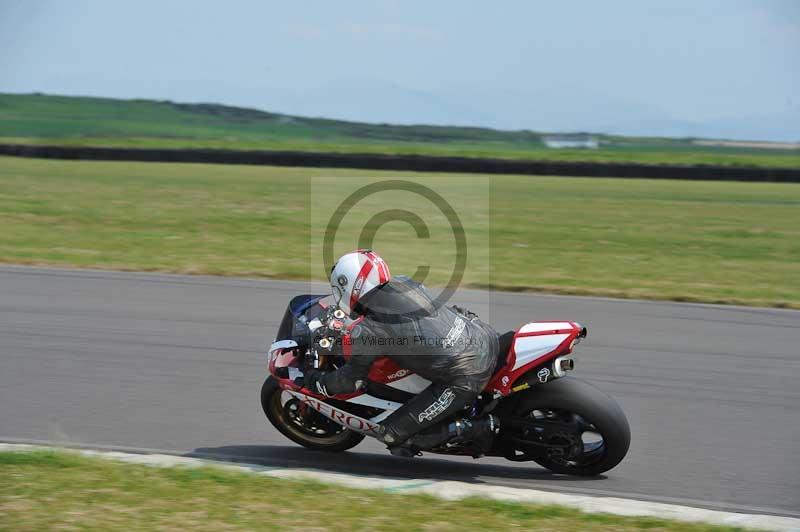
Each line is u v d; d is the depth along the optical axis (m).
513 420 13.45
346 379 13.06
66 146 85.50
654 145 167.88
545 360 13.04
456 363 12.68
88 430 15.01
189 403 16.61
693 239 42.16
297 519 10.45
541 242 40.22
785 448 15.09
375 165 81.81
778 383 19.02
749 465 14.23
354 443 14.44
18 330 21.52
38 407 16.12
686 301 27.44
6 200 48.59
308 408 14.41
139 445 14.41
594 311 25.55
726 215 52.56
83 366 18.77
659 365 20.19
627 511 11.55
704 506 12.52
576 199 60.66
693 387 18.59
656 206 56.78
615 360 20.52
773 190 71.00
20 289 26.12
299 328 14.13
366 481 12.58
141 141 107.88
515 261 34.62
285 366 13.85
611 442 13.10
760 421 16.50
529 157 101.44
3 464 12.15
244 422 15.73
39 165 76.75
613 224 47.22
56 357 19.38
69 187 57.34
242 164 84.31
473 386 12.80
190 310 24.14
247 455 14.17
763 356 21.16
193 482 11.75
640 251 37.94
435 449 13.30
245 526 10.15
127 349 20.17
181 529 9.99
